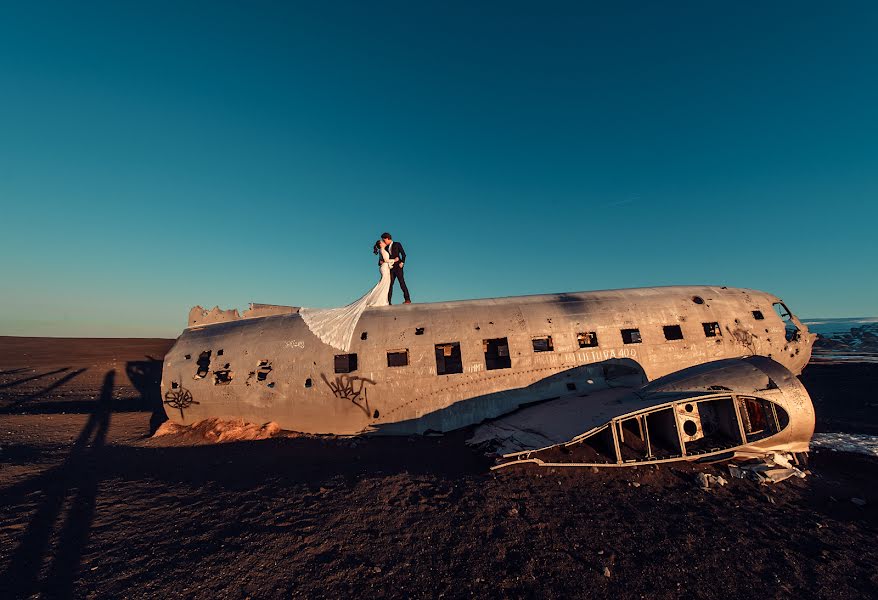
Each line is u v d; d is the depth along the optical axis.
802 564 4.61
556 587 4.23
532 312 11.27
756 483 6.79
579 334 10.88
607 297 11.73
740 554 4.80
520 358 10.53
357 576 4.45
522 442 8.10
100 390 21.12
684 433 7.69
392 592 4.20
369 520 5.71
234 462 8.70
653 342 10.73
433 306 11.94
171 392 11.67
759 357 8.38
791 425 7.30
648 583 4.29
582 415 8.32
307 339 11.21
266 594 4.14
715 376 7.94
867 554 4.82
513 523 5.56
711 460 7.47
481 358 10.53
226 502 6.38
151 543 5.10
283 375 10.88
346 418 10.55
